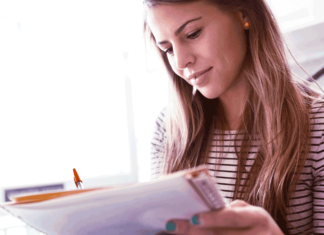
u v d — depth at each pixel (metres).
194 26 0.67
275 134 0.72
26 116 2.38
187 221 0.38
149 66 0.93
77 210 0.39
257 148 0.75
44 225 0.43
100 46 2.71
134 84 2.80
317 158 0.68
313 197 0.68
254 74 0.76
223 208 0.36
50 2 2.26
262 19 0.74
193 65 0.70
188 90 0.87
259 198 0.71
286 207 0.68
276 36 0.77
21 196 0.46
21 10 2.28
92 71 2.69
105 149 2.69
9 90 2.32
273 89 0.74
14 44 2.36
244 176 0.75
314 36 1.67
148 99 2.68
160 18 0.69
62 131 2.52
